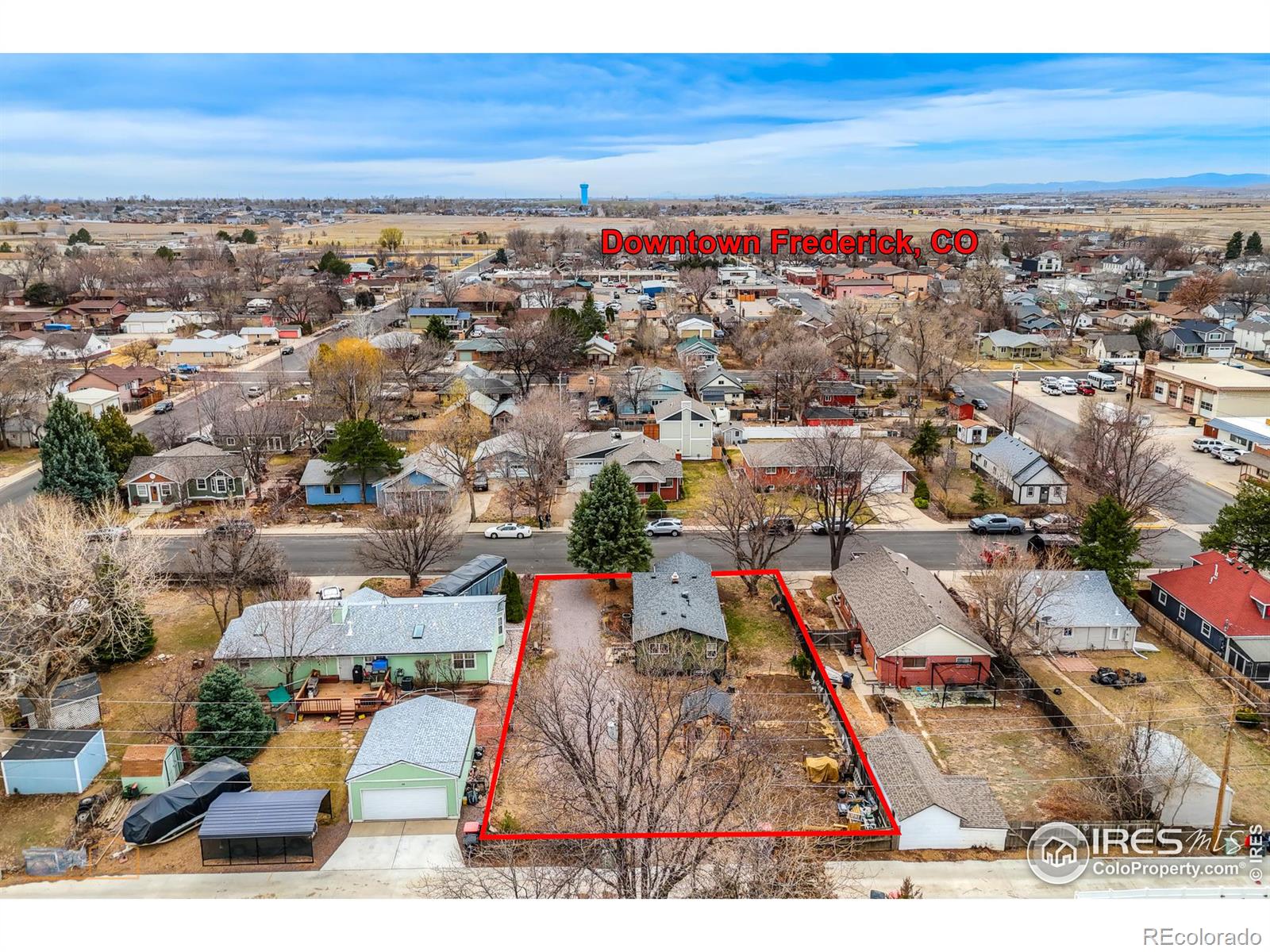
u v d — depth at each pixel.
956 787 31.67
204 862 29.55
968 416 86.31
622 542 48.91
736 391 91.62
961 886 27.98
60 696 37.06
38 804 32.94
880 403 93.00
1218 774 33.59
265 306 148.62
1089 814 31.94
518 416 72.44
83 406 83.12
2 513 47.69
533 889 25.42
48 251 185.25
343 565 53.59
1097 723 37.19
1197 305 137.38
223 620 46.41
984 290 140.62
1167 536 57.66
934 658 40.22
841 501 58.72
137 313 137.12
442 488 62.12
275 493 66.06
